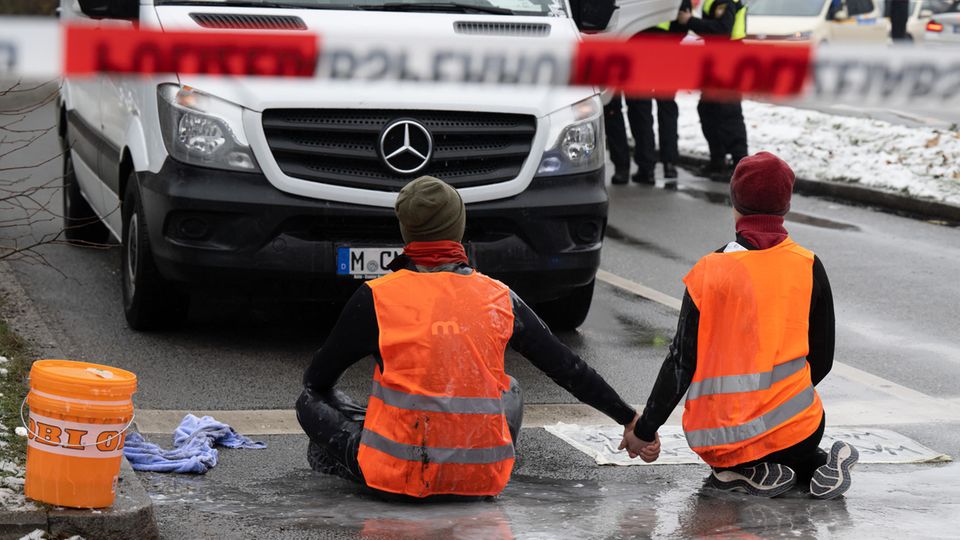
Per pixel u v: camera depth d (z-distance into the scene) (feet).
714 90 38.63
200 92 57.21
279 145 56.85
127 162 63.98
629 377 58.44
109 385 35.17
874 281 79.92
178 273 57.72
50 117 135.03
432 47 38.40
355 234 58.23
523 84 38.93
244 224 56.75
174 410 51.08
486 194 58.54
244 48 37.76
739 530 37.04
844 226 99.19
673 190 113.70
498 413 39.17
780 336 40.96
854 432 49.62
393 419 38.70
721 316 41.01
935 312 72.33
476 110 58.13
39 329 61.26
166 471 42.93
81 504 35.40
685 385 41.37
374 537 35.81
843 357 62.69
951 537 36.65
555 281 60.23
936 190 107.24
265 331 64.18
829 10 190.80
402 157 57.52
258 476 42.98
